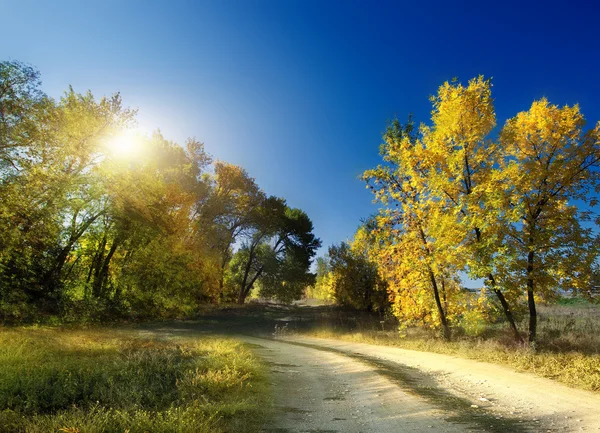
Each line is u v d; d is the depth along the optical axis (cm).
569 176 1385
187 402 696
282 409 731
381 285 3247
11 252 1756
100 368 909
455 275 1895
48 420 546
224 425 605
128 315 2667
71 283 2352
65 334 1603
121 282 2600
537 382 939
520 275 1391
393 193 1991
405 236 1956
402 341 2105
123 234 2555
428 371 1212
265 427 607
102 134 2089
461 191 1638
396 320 3102
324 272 7106
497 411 714
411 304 2155
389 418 666
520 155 1514
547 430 577
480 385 958
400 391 896
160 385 810
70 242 2198
